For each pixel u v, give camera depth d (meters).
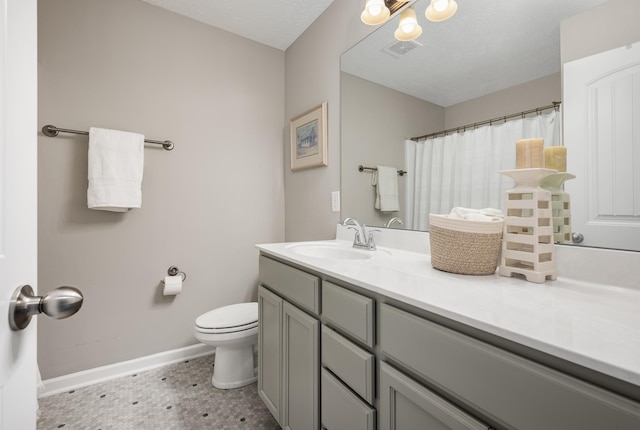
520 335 0.48
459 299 0.66
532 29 1.00
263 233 2.35
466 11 1.20
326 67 1.95
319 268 1.02
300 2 1.90
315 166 2.06
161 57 1.95
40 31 1.61
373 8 1.33
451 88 1.25
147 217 1.90
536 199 0.83
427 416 0.65
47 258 1.63
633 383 0.37
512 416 0.49
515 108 1.04
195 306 2.07
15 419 0.42
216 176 2.15
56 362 1.65
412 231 1.40
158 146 1.94
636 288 0.75
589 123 0.86
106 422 1.40
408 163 1.43
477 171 1.16
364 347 0.85
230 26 2.14
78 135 1.70
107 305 1.78
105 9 1.78
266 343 1.42
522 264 0.88
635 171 0.77
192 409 1.50
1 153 0.39
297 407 1.16
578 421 0.42
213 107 2.13
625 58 0.79
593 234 0.84
